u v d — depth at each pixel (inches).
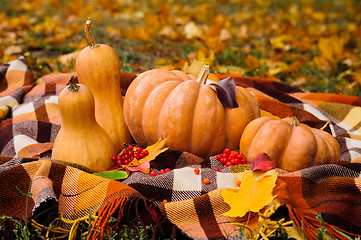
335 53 173.8
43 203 72.6
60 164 81.3
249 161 92.8
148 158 89.7
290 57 190.4
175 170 84.6
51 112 116.5
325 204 80.3
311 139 88.9
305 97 132.3
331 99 129.9
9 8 255.0
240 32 216.1
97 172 87.5
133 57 181.2
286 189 78.5
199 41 198.8
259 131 91.0
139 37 201.9
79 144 88.4
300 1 304.8
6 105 120.3
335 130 116.7
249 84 129.6
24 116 114.2
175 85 95.6
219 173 86.4
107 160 91.7
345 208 79.5
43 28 214.4
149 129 94.4
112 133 98.7
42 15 251.3
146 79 97.0
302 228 69.9
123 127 101.1
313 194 84.0
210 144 93.4
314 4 305.6
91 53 95.0
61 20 243.0
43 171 79.7
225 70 152.8
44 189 73.0
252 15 263.7
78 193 79.0
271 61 178.5
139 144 102.0
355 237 71.6
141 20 254.7
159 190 81.1
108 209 73.7
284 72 173.3
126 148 101.9
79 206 77.5
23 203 78.8
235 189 79.9
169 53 191.2
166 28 209.8
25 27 217.3
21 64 137.5
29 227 75.1
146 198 74.6
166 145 94.2
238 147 98.1
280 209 79.5
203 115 90.3
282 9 287.0
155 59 182.5
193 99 90.8
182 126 90.5
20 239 70.6
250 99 99.7
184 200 77.6
